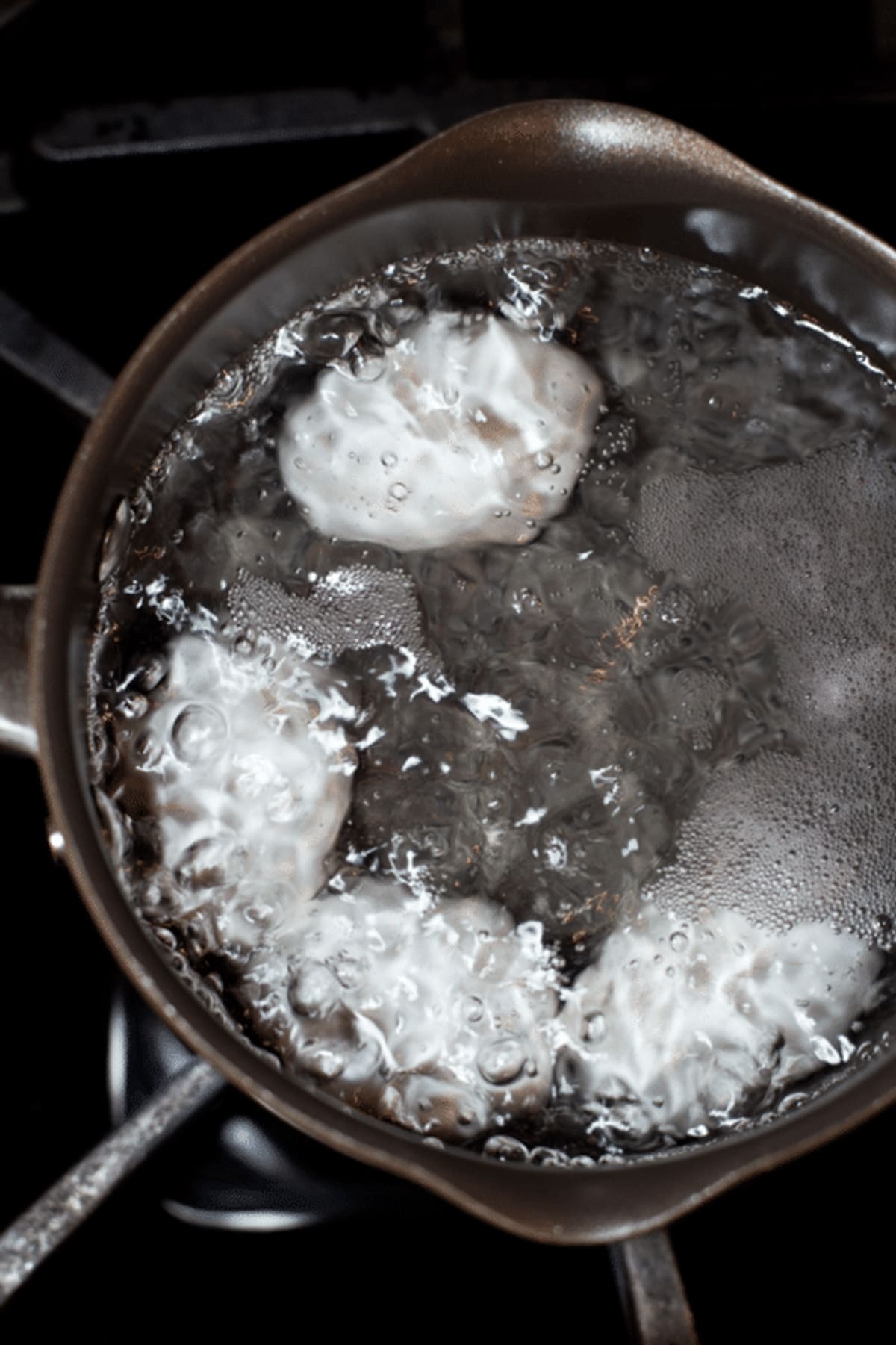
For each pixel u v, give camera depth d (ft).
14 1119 1.40
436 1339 1.42
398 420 1.25
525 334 1.26
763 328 1.27
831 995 1.20
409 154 1.15
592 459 1.27
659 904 1.21
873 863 1.21
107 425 1.14
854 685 1.24
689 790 1.23
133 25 1.50
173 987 1.11
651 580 1.26
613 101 1.45
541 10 1.52
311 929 1.20
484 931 1.21
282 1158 1.43
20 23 1.46
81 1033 1.43
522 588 1.26
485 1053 1.19
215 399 1.24
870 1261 1.42
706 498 1.26
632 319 1.27
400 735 1.24
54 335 1.38
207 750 1.21
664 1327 1.24
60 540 1.13
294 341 1.25
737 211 1.19
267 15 1.51
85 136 1.43
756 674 1.24
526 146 1.17
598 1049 1.20
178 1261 1.40
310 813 1.21
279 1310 1.41
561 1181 1.10
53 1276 1.32
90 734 1.19
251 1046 1.16
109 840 1.19
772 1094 1.18
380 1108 1.17
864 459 1.27
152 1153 1.30
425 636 1.25
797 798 1.22
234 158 1.45
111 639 1.22
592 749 1.24
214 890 1.20
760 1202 1.43
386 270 1.24
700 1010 1.20
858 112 1.46
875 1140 1.44
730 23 1.53
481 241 1.24
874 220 1.51
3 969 1.43
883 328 1.23
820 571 1.25
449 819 1.23
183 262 1.50
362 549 1.26
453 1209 1.44
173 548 1.24
